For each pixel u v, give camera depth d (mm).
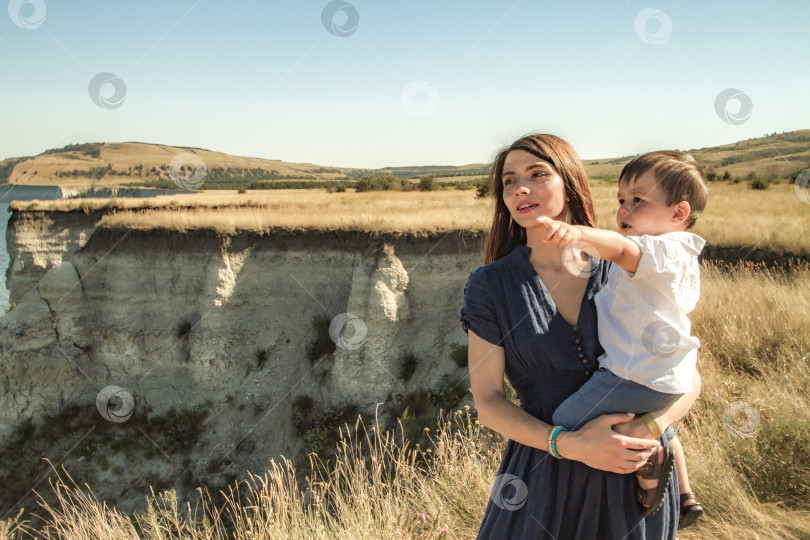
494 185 2268
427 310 21656
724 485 3459
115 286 24594
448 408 19031
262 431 21719
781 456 3650
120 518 4641
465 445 4496
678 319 1771
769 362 5434
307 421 21094
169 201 27844
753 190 35125
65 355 24406
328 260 23047
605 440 1714
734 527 3168
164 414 23203
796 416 4004
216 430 22141
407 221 22625
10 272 26797
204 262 23875
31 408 23969
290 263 23312
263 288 23359
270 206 27297
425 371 20922
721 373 5285
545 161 1967
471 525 3725
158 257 24266
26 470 22781
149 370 24078
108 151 135625
